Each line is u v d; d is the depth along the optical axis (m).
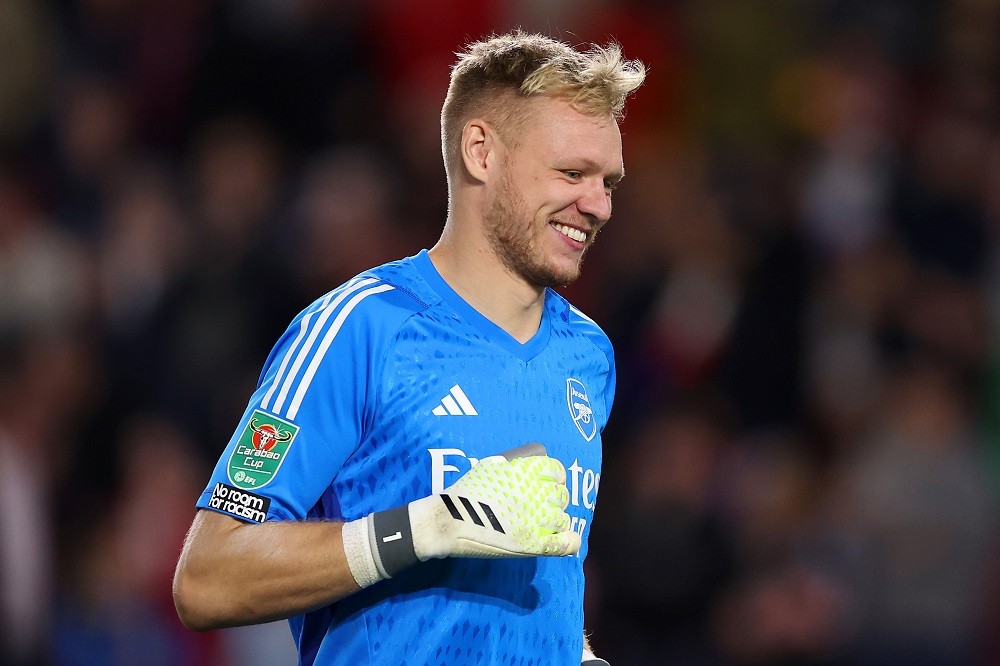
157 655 27.02
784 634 28.19
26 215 35.75
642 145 37.19
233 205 34.53
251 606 11.59
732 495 29.61
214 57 37.34
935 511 28.98
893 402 30.69
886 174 35.94
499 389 12.42
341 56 37.78
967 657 28.16
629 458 30.06
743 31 38.47
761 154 37.38
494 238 12.59
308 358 12.07
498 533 11.27
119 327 33.25
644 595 27.83
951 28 37.81
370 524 11.41
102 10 39.22
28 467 24.86
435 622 12.09
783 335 31.86
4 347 30.66
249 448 11.98
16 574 23.58
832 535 29.27
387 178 35.62
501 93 12.52
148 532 28.05
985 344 32.34
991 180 34.81
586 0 38.19
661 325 32.19
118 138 37.59
